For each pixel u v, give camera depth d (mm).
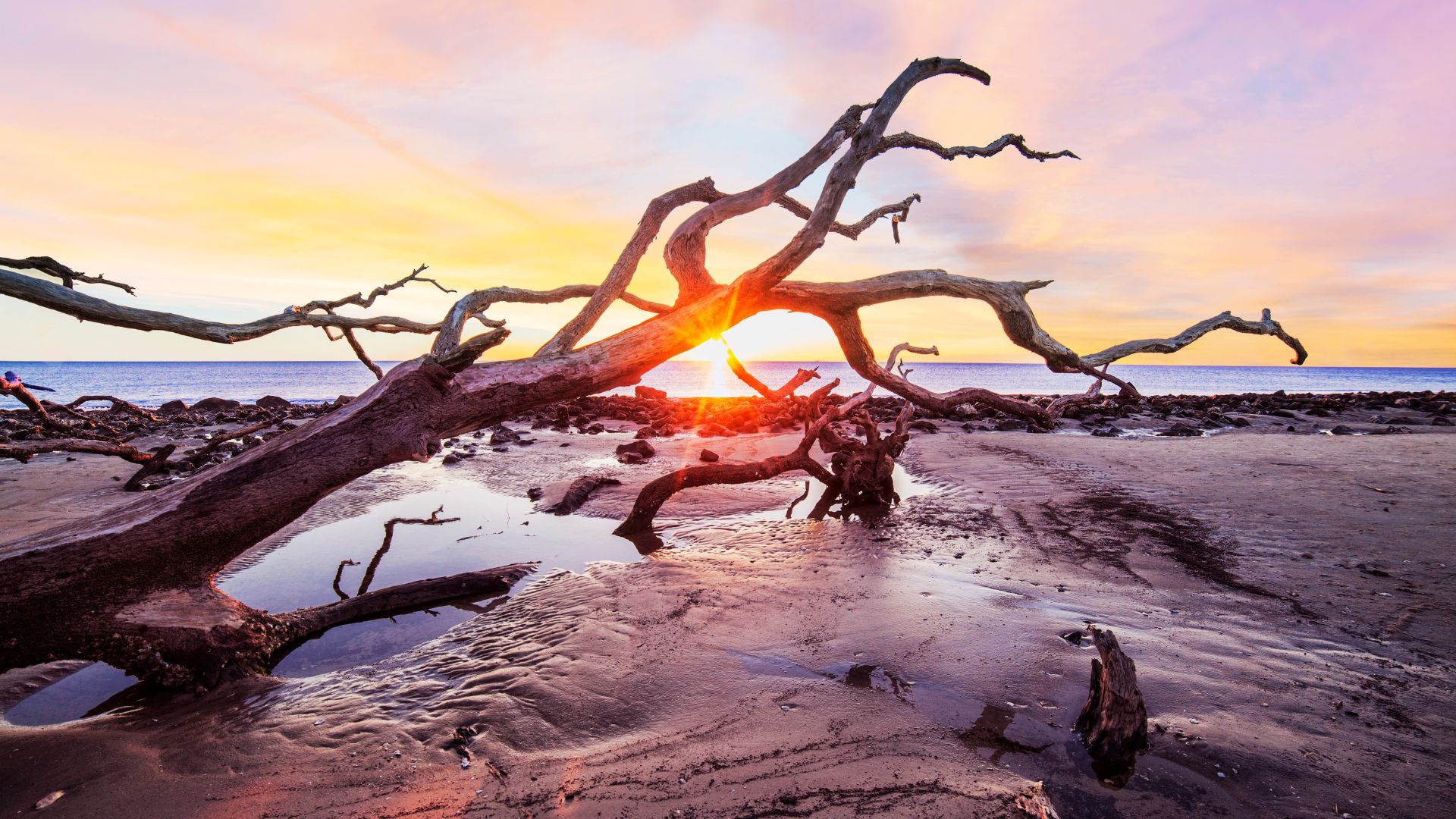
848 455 9000
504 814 2551
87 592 3541
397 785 2770
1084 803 2568
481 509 8820
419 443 4238
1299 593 4879
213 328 3709
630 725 3242
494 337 4332
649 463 12367
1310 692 3398
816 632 4344
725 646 4156
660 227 5957
